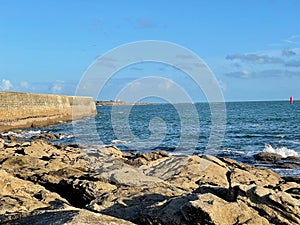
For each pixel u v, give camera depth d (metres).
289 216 7.11
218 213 6.91
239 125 50.22
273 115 74.12
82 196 10.05
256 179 13.02
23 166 13.81
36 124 49.28
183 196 7.93
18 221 5.61
